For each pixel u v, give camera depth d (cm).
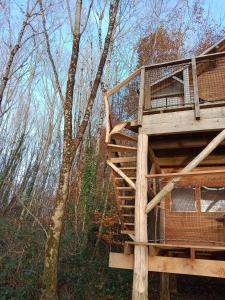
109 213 1302
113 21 882
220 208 866
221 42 864
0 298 773
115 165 832
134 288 583
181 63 713
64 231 1186
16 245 1055
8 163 1755
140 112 698
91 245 1245
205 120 650
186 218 873
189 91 787
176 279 1130
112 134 723
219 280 1158
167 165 955
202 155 618
